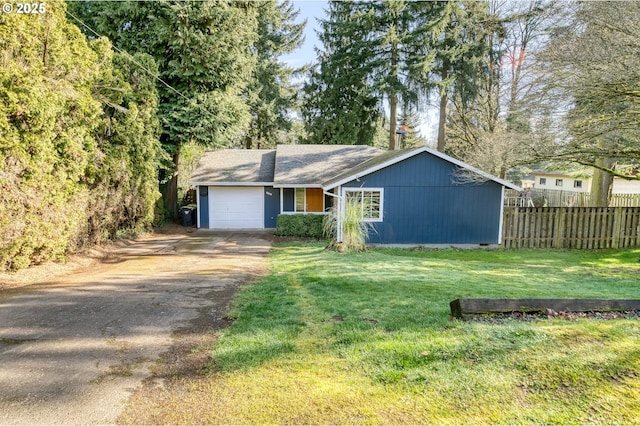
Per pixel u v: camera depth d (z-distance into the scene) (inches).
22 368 128.7
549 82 368.8
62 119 324.8
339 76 980.6
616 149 399.5
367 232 491.8
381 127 1082.7
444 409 98.0
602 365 113.8
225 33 668.1
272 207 692.1
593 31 349.7
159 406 105.1
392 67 862.5
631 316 156.6
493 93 800.3
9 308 198.1
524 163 440.1
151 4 634.2
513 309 158.1
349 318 170.9
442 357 123.4
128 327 168.6
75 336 157.8
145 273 304.8
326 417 96.9
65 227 337.7
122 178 466.0
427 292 220.7
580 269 353.4
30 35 297.4
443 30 823.7
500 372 112.8
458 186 498.6
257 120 1107.3
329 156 738.8
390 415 96.6
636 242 493.7
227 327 166.6
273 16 1082.1
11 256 278.2
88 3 650.2
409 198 499.2
